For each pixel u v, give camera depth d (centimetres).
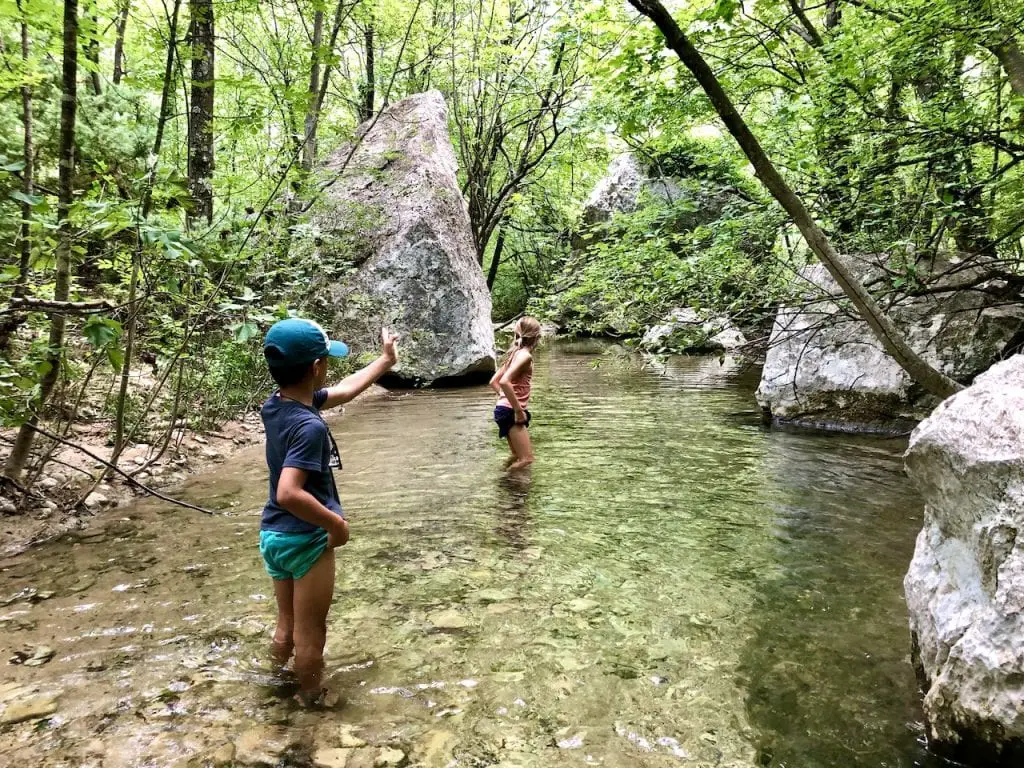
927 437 216
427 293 1064
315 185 847
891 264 570
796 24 793
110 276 578
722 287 556
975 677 182
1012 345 629
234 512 432
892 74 548
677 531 397
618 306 586
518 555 361
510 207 1739
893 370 669
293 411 237
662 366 569
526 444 561
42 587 318
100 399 594
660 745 202
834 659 252
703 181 716
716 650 260
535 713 219
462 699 228
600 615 291
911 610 227
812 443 630
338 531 234
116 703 224
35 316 449
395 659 254
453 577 332
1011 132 534
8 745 201
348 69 1497
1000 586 182
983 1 466
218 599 306
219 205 872
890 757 195
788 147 622
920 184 561
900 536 385
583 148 1595
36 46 518
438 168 1176
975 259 631
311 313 910
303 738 206
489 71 1550
